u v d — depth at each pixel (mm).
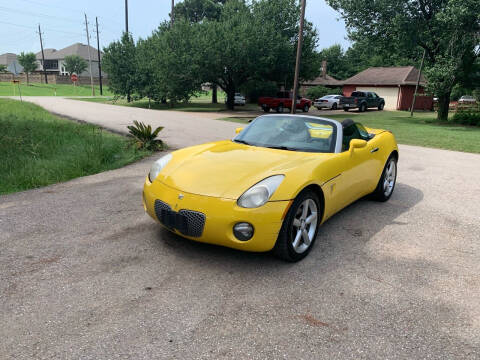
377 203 5750
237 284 3174
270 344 2453
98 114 21250
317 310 2852
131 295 2947
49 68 107375
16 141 8625
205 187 3406
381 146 5328
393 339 2555
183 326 2594
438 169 8664
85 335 2465
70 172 6793
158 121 18359
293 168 3584
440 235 4496
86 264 3420
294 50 31312
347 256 3820
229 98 34438
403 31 23047
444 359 2383
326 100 35656
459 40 20781
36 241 3879
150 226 4355
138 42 39625
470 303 3029
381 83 41062
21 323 2562
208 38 29797
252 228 3238
